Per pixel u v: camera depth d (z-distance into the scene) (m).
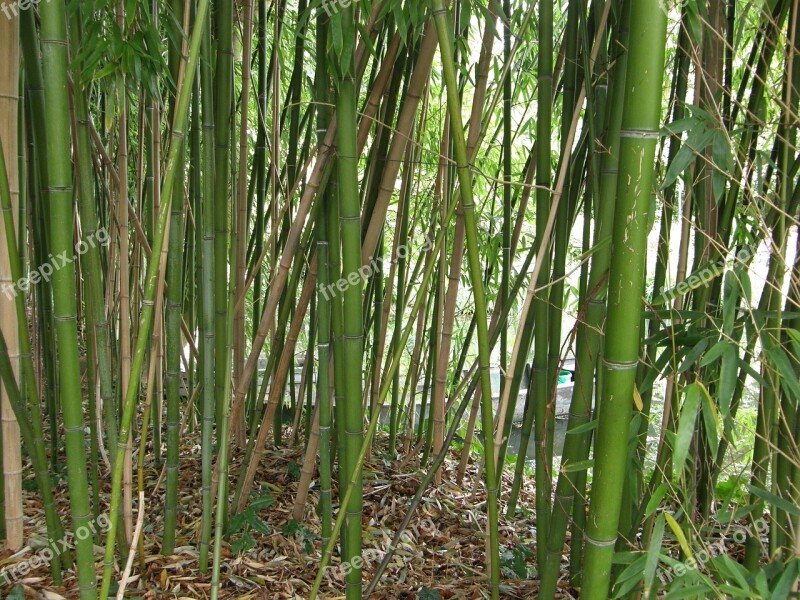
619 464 0.85
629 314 0.81
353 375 1.40
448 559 2.02
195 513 2.11
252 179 2.68
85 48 1.43
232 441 2.72
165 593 1.67
